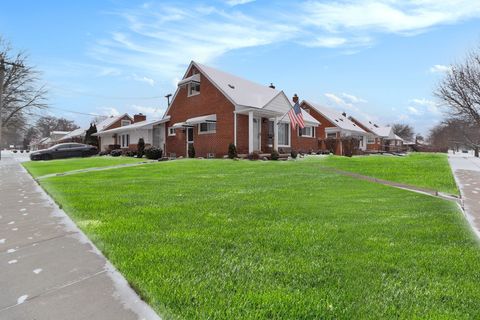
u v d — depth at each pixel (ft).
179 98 85.56
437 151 188.24
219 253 13.07
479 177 35.70
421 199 24.07
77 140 171.53
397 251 13.19
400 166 48.73
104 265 12.46
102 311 9.30
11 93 127.75
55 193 28.91
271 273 11.20
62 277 11.57
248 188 29.99
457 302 9.29
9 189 33.55
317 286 10.25
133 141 102.63
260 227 16.71
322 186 30.94
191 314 8.80
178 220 18.30
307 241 14.43
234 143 70.54
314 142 99.86
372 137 168.45
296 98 108.27
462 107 79.25
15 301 10.04
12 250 14.56
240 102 70.69
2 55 122.52
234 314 8.73
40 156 91.71
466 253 12.96
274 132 74.23
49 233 16.80
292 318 8.55
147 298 9.76
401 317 8.50
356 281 10.52
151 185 32.89
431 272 11.23
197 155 78.95
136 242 14.52
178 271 11.43
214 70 83.10
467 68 77.71
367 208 21.12
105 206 22.36
